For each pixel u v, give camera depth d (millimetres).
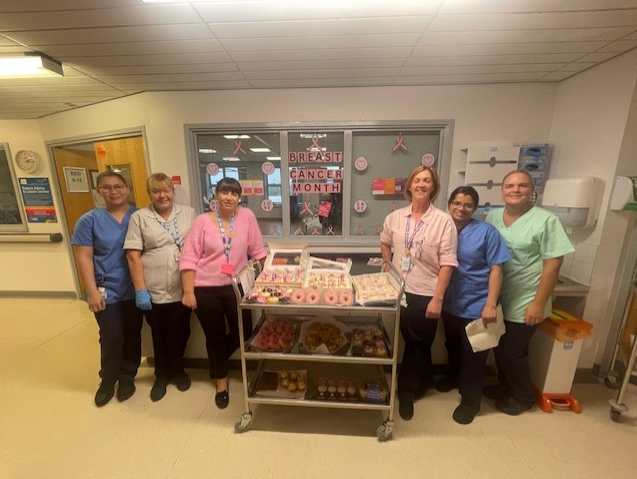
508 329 1704
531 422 1696
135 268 1747
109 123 2809
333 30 1581
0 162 3361
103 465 1438
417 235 1621
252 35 1623
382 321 1895
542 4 1346
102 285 1785
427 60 1959
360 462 1455
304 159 2678
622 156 1796
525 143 2312
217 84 2404
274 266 1660
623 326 1918
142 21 1475
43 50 1770
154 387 1904
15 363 2275
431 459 1471
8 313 3172
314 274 1639
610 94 1867
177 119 2594
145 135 2656
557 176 2334
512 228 1660
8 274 3590
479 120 2451
